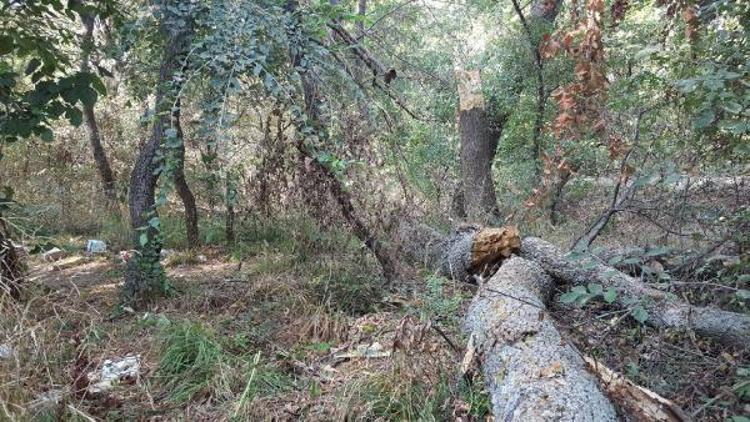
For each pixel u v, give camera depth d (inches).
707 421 117.8
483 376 138.4
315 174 185.3
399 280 210.8
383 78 222.7
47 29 189.0
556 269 189.9
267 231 278.4
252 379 140.6
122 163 393.1
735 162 171.2
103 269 260.8
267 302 200.1
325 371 152.3
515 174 330.0
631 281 171.5
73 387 133.3
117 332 177.2
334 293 197.9
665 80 180.5
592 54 141.6
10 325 137.9
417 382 137.3
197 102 165.9
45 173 370.3
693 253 174.2
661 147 177.2
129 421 130.1
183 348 155.2
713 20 161.6
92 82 170.4
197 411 133.0
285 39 154.6
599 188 282.8
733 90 139.6
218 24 147.7
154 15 165.2
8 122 166.2
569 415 104.3
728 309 158.9
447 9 354.9
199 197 323.9
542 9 324.2
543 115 314.7
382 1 394.0
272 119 186.7
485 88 321.4
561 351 126.1
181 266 266.5
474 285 208.4
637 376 132.2
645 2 226.2
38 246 185.2
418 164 279.9
